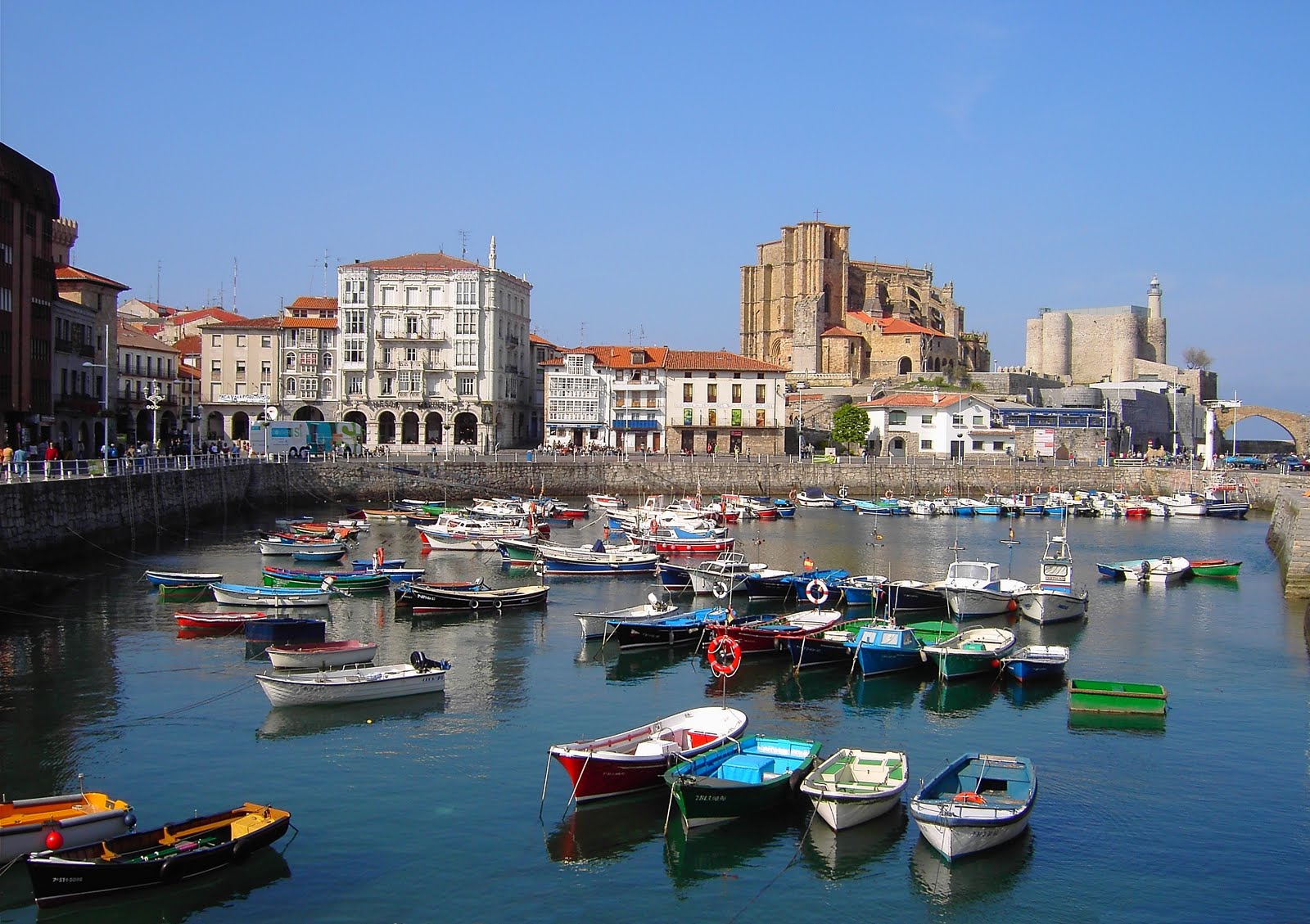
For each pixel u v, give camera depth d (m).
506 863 29.42
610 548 83.50
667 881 28.70
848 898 28.03
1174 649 55.00
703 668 49.78
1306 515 71.44
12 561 61.06
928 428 173.25
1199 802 34.12
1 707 41.56
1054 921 27.20
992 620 62.09
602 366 161.12
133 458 87.38
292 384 156.38
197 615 54.41
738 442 162.75
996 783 32.53
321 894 27.70
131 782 34.28
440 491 129.62
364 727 40.00
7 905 26.34
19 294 89.81
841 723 41.41
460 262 156.00
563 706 43.12
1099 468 160.38
